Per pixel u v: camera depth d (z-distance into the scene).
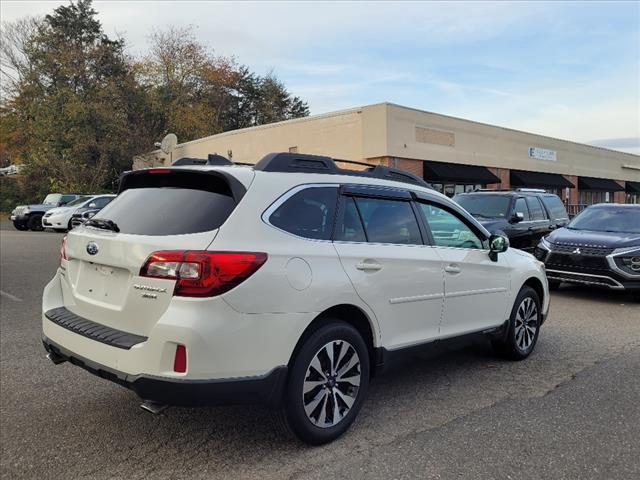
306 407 3.49
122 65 38.31
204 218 3.29
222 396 3.10
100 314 3.51
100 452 3.49
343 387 3.75
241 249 3.18
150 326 3.18
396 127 22.36
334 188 3.91
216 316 3.05
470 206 12.23
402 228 4.35
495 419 4.08
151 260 3.17
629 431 3.89
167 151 27.58
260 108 54.50
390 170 4.54
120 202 3.86
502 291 5.28
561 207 13.65
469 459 3.44
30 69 39.16
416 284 4.25
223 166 3.70
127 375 3.16
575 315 8.10
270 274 3.25
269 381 3.24
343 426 3.71
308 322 3.43
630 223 10.22
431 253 4.47
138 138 34.62
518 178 29.94
